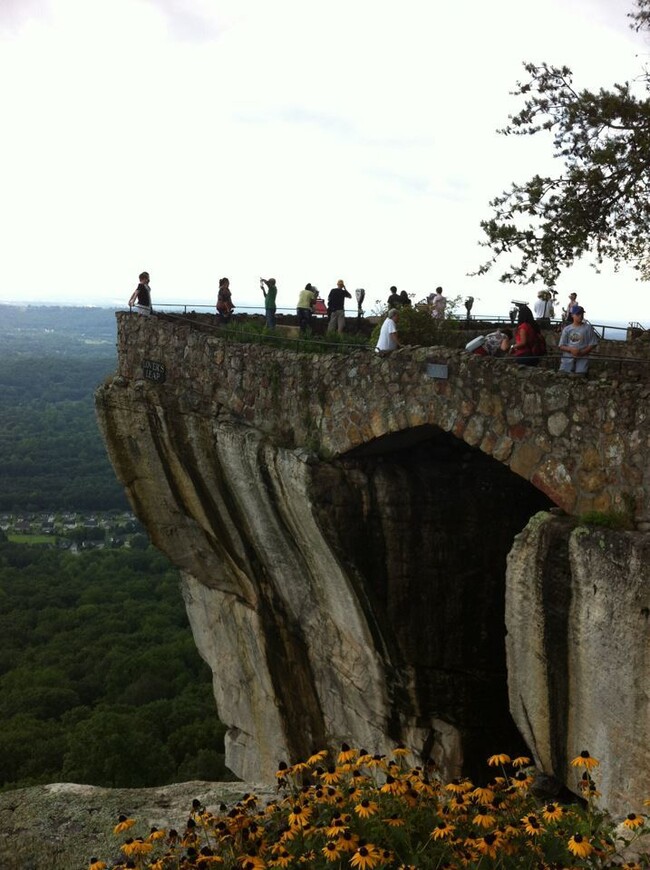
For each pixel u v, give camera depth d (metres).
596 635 8.19
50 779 36.00
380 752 12.95
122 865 5.93
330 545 11.51
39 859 6.96
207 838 6.24
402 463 11.92
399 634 11.84
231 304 16.92
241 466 13.01
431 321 13.28
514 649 9.20
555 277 12.41
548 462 9.17
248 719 16.92
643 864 5.73
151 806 7.79
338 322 15.75
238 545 14.69
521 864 5.56
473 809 6.16
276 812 6.54
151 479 15.86
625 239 12.41
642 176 11.86
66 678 52.06
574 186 12.06
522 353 10.38
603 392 8.67
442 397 10.22
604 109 11.54
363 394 11.23
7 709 47.25
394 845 5.74
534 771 9.94
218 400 13.90
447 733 12.09
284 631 14.52
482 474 11.84
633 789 7.93
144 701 48.19
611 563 7.98
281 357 12.66
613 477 8.56
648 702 7.72
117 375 16.42
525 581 8.89
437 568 11.66
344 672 13.27
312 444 11.98
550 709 8.91
